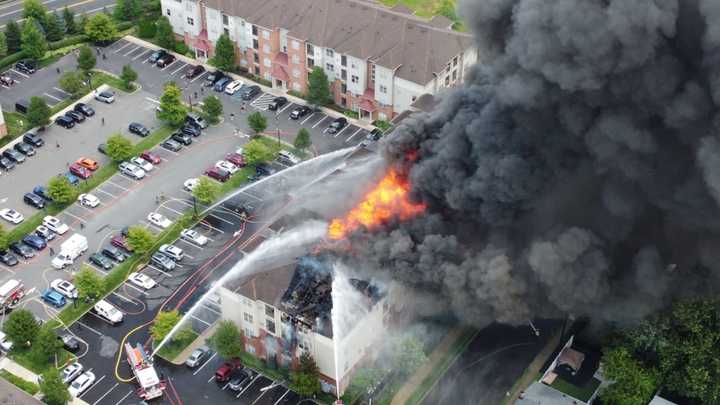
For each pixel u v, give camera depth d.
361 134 156.00
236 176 146.75
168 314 120.44
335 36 157.38
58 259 131.75
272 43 162.00
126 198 143.25
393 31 155.38
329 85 161.00
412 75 151.62
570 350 119.62
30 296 127.88
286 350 114.69
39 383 114.25
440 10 185.62
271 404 114.00
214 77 166.88
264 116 159.50
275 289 112.75
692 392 109.69
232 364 117.69
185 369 117.94
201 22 169.62
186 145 153.00
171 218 139.88
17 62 170.62
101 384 116.25
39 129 155.88
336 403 112.75
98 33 174.12
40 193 143.38
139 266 132.25
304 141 147.25
